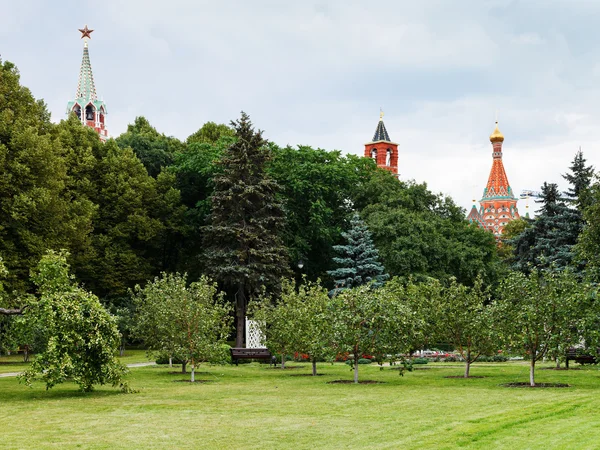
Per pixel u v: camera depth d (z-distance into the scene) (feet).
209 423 43.60
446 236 175.63
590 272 96.84
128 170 162.40
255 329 115.96
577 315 66.28
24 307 65.16
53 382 61.36
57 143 124.88
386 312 72.43
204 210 164.96
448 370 91.04
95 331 63.31
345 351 74.08
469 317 77.46
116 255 154.10
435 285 81.46
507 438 36.78
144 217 158.61
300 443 36.45
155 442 37.17
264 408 50.85
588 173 149.38
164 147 192.54
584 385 66.64
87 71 413.59
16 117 120.78
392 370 93.76
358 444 35.88
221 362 84.28
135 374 89.15
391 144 458.50
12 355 149.18
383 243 162.61
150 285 94.68
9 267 109.70
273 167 170.19
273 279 141.08
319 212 165.07
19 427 42.83
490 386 67.10
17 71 127.75
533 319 65.92
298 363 112.88
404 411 48.06
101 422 44.55
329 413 47.62
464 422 42.22
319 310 86.17
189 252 177.47
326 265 175.42
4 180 109.40
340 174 173.06
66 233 123.13
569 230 140.97
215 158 166.71
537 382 70.28
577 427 40.01
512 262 160.45
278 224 147.74
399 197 176.04
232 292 152.87
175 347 77.51
